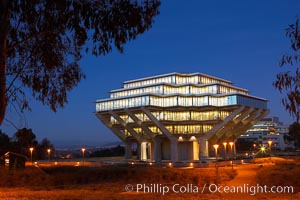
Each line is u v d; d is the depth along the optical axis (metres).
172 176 32.12
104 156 134.75
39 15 14.84
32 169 35.19
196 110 105.31
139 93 111.56
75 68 17.75
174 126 105.69
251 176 33.69
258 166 46.94
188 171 35.38
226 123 102.50
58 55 16.92
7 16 13.31
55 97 17.48
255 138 198.25
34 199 18.11
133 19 14.41
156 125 103.00
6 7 13.24
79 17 14.22
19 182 29.69
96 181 31.98
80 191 23.25
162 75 112.94
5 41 13.28
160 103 105.50
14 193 21.25
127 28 14.54
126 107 107.00
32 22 14.82
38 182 30.12
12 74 16.50
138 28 14.79
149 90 109.94
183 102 104.56
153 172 33.94
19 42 15.19
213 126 106.12
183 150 110.00
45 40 16.30
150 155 114.88
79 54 17.55
